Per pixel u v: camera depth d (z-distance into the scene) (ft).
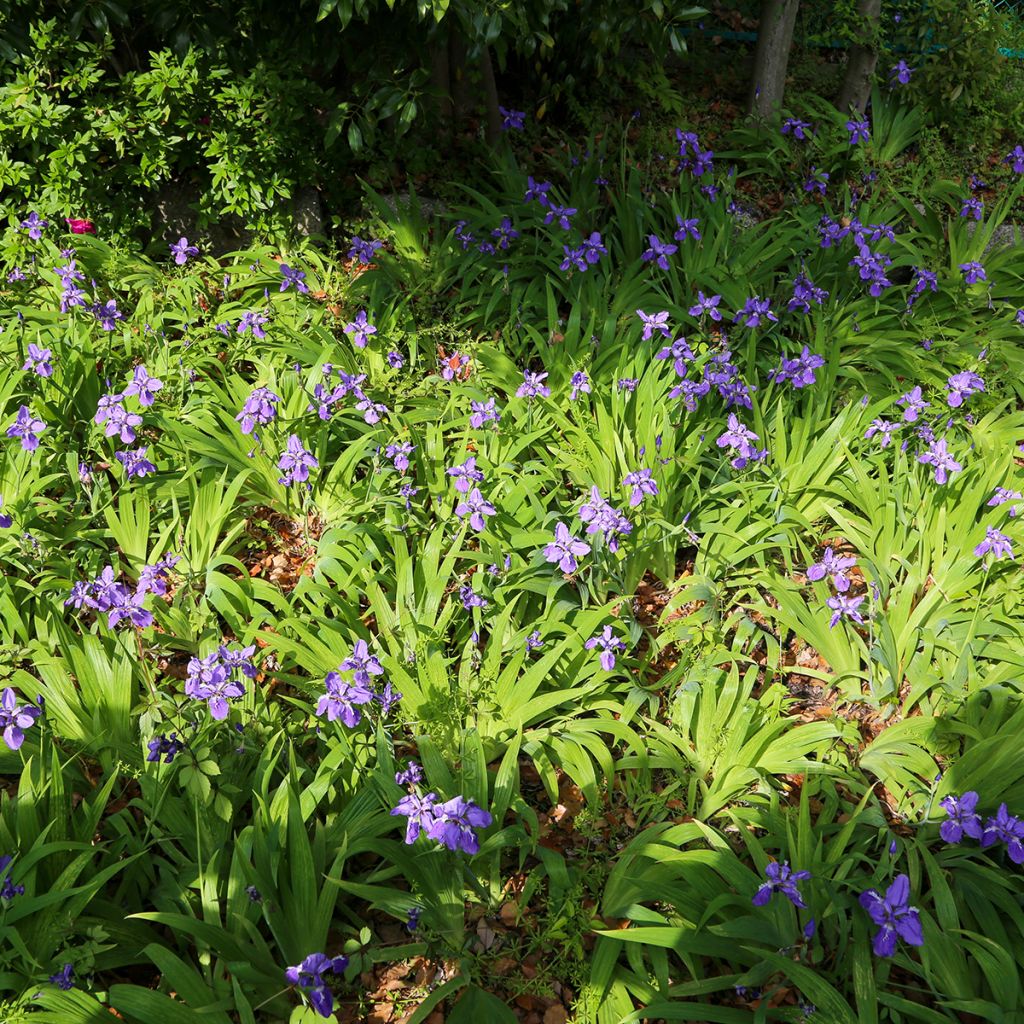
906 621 6.73
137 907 5.24
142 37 10.82
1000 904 5.18
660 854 5.18
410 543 7.29
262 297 9.91
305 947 4.89
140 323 9.19
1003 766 5.55
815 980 4.66
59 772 5.10
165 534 6.97
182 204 10.69
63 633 5.85
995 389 9.41
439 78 11.54
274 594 6.63
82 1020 4.47
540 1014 5.08
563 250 9.80
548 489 7.86
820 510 7.85
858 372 9.26
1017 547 7.22
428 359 9.35
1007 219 12.05
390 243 10.43
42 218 9.78
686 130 12.33
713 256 10.14
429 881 5.19
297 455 7.00
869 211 11.23
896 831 5.81
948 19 12.64
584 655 6.33
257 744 5.73
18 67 9.68
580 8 9.93
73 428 8.21
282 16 9.85
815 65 14.33
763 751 5.87
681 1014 4.69
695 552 7.75
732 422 7.45
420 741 5.57
